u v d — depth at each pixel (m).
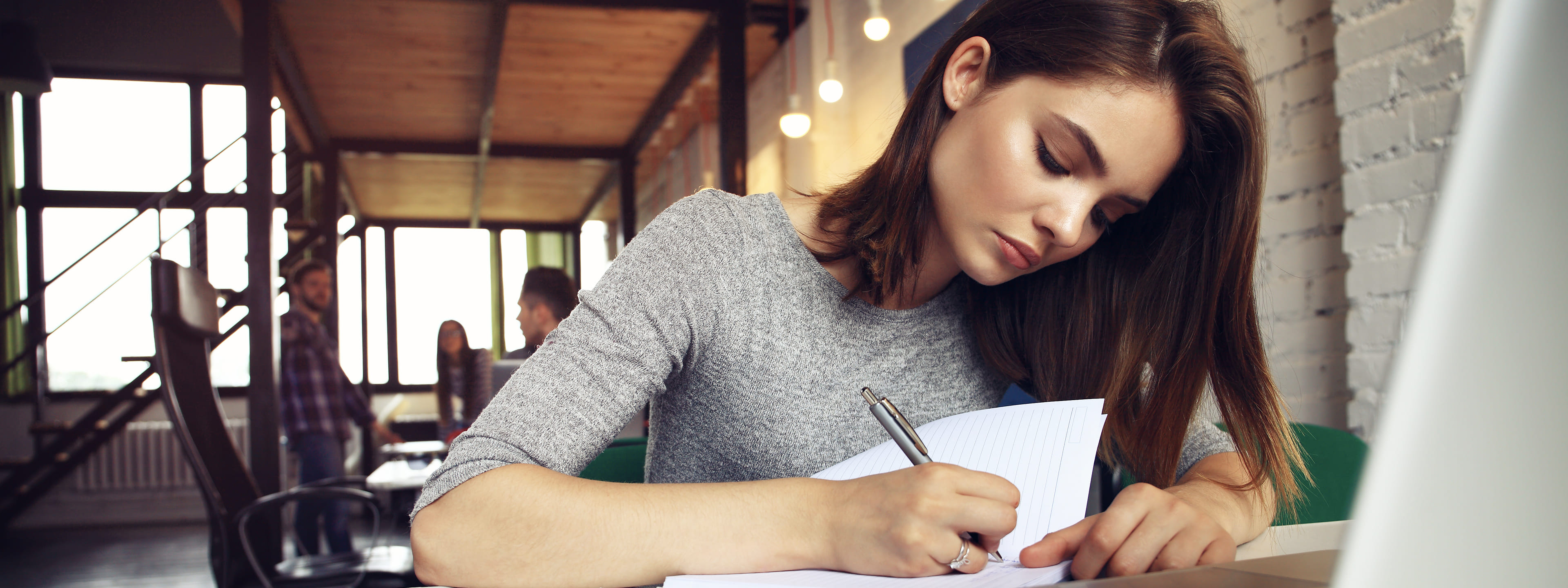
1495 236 0.17
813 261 0.89
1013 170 0.74
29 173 7.02
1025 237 0.75
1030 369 1.01
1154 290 0.92
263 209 3.84
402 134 7.48
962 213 0.79
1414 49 1.55
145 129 7.23
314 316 4.41
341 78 6.10
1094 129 0.71
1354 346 1.66
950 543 0.55
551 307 3.50
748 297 0.85
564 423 0.69
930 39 3.33
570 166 8.46
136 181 7.19
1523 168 0.17
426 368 10.13
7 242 6.84
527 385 0.71
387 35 5.34
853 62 4.23
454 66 5.91
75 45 6.68
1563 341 0.17
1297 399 1.85
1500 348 0.17
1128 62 0.71
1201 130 0.77
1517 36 0.17
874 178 0.89
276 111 6.13
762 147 5.83
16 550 5.61
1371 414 1.62
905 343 0.95
